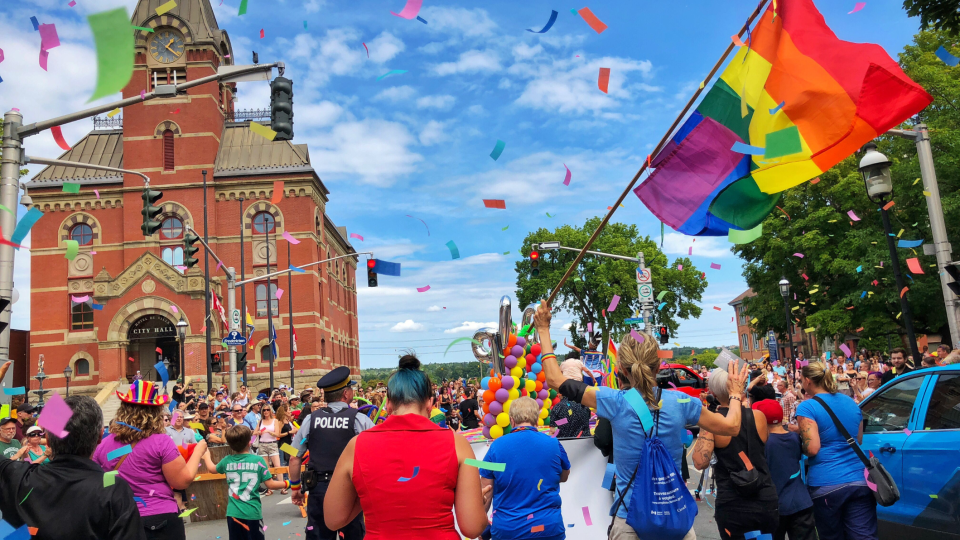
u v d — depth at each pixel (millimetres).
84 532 3096
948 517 5164
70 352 43375
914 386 5812
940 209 11547
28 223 3574
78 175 45031
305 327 43688
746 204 4598
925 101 3910
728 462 4543
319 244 47281
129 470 4215
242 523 6121
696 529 7617
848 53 4094
